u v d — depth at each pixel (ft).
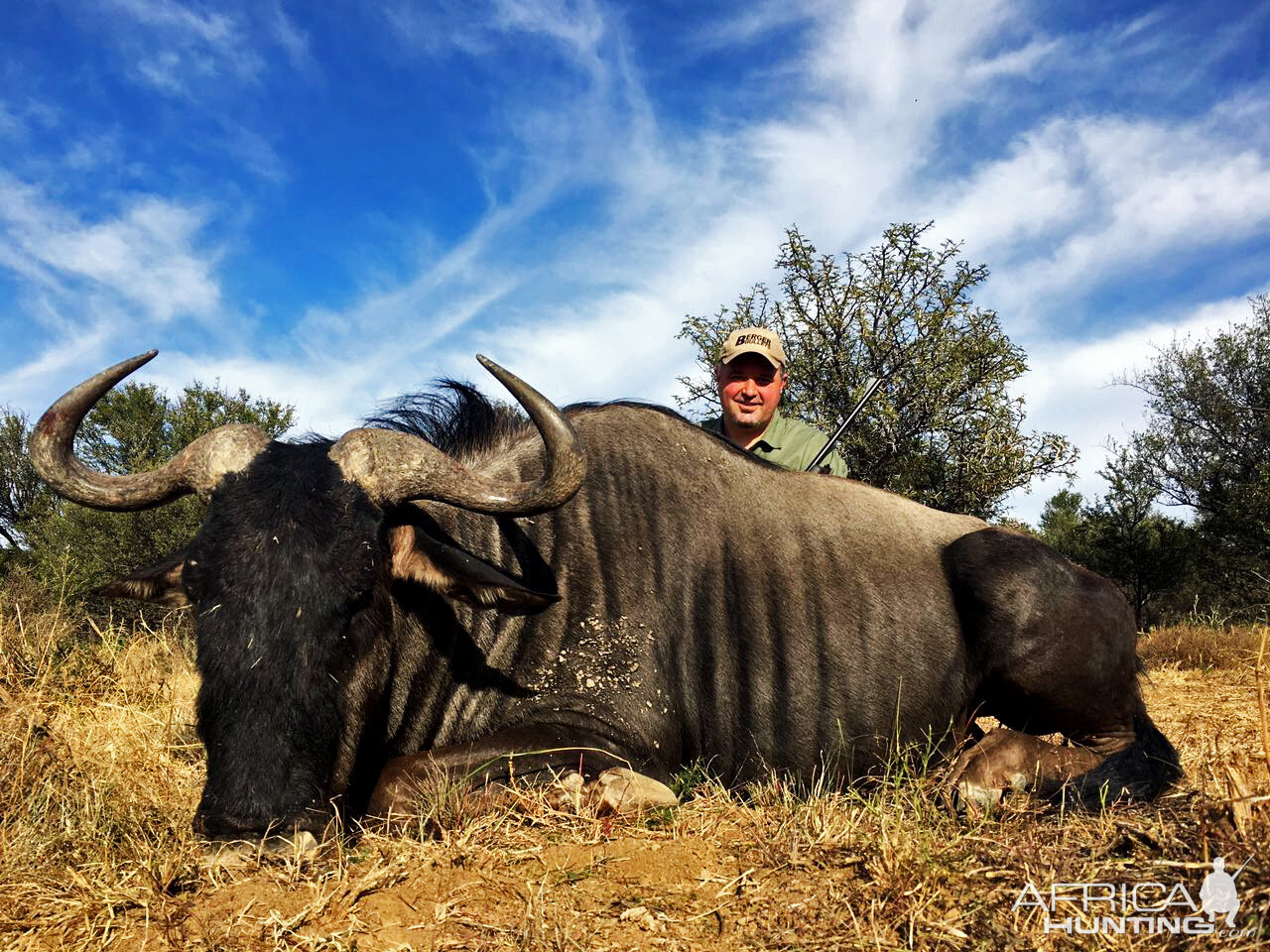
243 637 3.77
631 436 5.54
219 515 4.08
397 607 4.70
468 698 4.99
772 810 4.23
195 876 3.58
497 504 4.42
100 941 3.09
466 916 3.14
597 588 5.12
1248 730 6.08
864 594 5.41
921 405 13.60
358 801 4.43
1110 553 21.57
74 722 5.32
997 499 13.85
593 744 4.74
